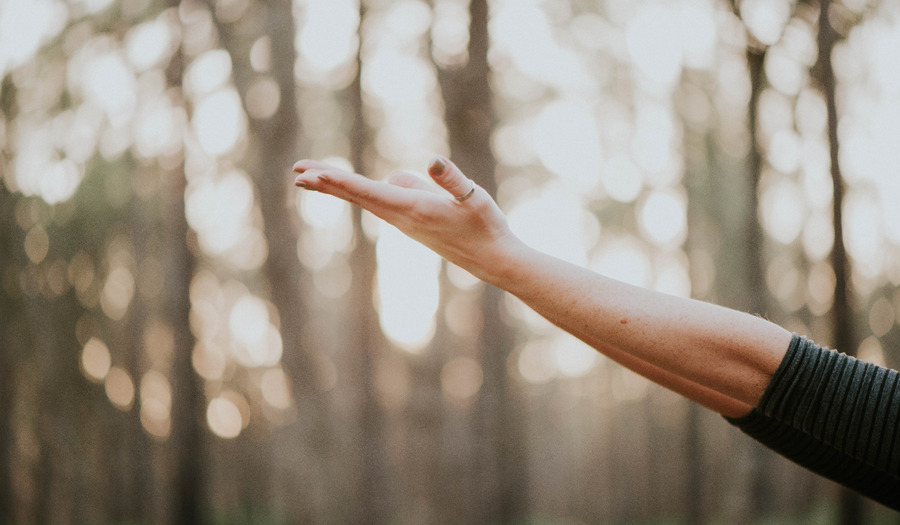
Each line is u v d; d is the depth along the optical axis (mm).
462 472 11125
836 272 8922
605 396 18000
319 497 10922
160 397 13117
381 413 11227
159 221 12445
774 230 11797
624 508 17156
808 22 9914
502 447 11062
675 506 16359
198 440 10625
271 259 11141
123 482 12867
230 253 12555
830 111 9344
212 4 10969
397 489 11539
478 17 10977
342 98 11664
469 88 10883
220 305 12609
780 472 12398
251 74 11203
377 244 11492
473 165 10766
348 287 12211
